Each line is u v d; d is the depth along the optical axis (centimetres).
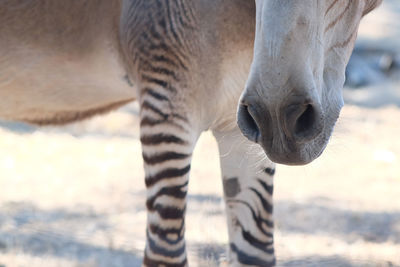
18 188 2261
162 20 1017
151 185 1036
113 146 2956
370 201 2258
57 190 2258
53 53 1166
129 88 1148
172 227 1040
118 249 1675
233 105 1074
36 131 3116
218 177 2492
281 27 789
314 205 2184
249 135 813
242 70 1042
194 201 2159
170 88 1013
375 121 3503
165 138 1020
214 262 1491
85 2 1129
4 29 1177
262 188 1164
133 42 1045
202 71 1021
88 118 1284
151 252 1048
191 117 1028
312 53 808
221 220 1934
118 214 2009
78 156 2762
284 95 786
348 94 4053
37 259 1549
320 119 792
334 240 1809
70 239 1742
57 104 1230
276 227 1919
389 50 4734
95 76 1165
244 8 1006
